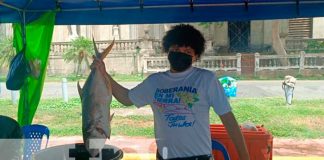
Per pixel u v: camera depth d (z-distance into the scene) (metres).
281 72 21.36
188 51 2.36
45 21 4.39
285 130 8.99
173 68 2.38
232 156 3.61
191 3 4.39
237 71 21.55
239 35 25.70
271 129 9.08
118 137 7.93
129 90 2.55
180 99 2.32
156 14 4.53
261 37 25.42
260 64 21.62
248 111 11.12
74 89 17.58
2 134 2.41
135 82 19.75
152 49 23.72
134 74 23.25
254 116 10.50
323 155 6.83
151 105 2.46
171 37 2.38
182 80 2.35
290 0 4.25
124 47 23.86
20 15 4.43
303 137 8.38
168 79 2.38
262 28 25.30
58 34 25.80
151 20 4.56
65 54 23.61
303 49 23.53
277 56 21.45
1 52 21.22
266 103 12.67
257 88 17.08
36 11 4.43
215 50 25.42
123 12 4.55
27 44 4.43
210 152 2.38
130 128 9.03
